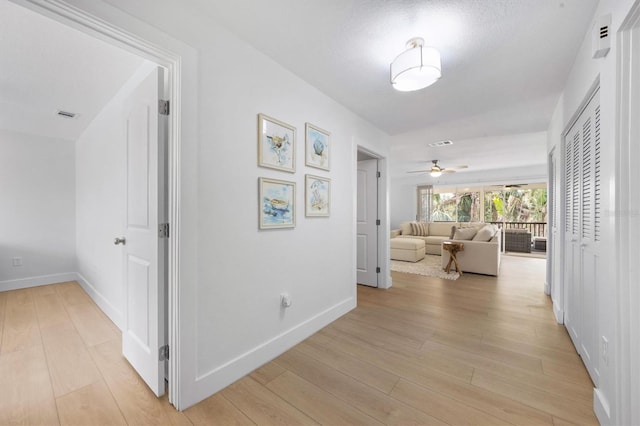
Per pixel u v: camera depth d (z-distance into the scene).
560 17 1.57
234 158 1.76
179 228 1.46
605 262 1.40
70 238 4.07
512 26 1.65
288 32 1.73
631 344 1.21
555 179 3.03
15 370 1.84
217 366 1.66
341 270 2.85
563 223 2.62
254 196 1.90
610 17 1.30
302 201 2.34
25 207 3.72
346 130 2.94
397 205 9.32
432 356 2.03
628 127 1.22
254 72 1.89
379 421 1.40
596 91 1.65
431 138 4.23
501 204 8.70
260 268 1.95
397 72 1.80
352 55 1.98
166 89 1.54
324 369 1.87
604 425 1.32
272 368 1.89
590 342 1.75
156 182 1.54
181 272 1.47
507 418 1.41
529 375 1.78
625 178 1.23
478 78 2.30
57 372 1.82
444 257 5.11
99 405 1.52
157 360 1.56
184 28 1.47
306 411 1.48
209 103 1.60
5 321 2.62
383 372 1.83
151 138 1.59
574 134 2.20
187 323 1.50
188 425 1.38
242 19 1.61
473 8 1.50
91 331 2.42
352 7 1.51
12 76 2.20
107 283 2.80
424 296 3.49
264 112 1.96
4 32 1.66
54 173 3.94
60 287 3.73
